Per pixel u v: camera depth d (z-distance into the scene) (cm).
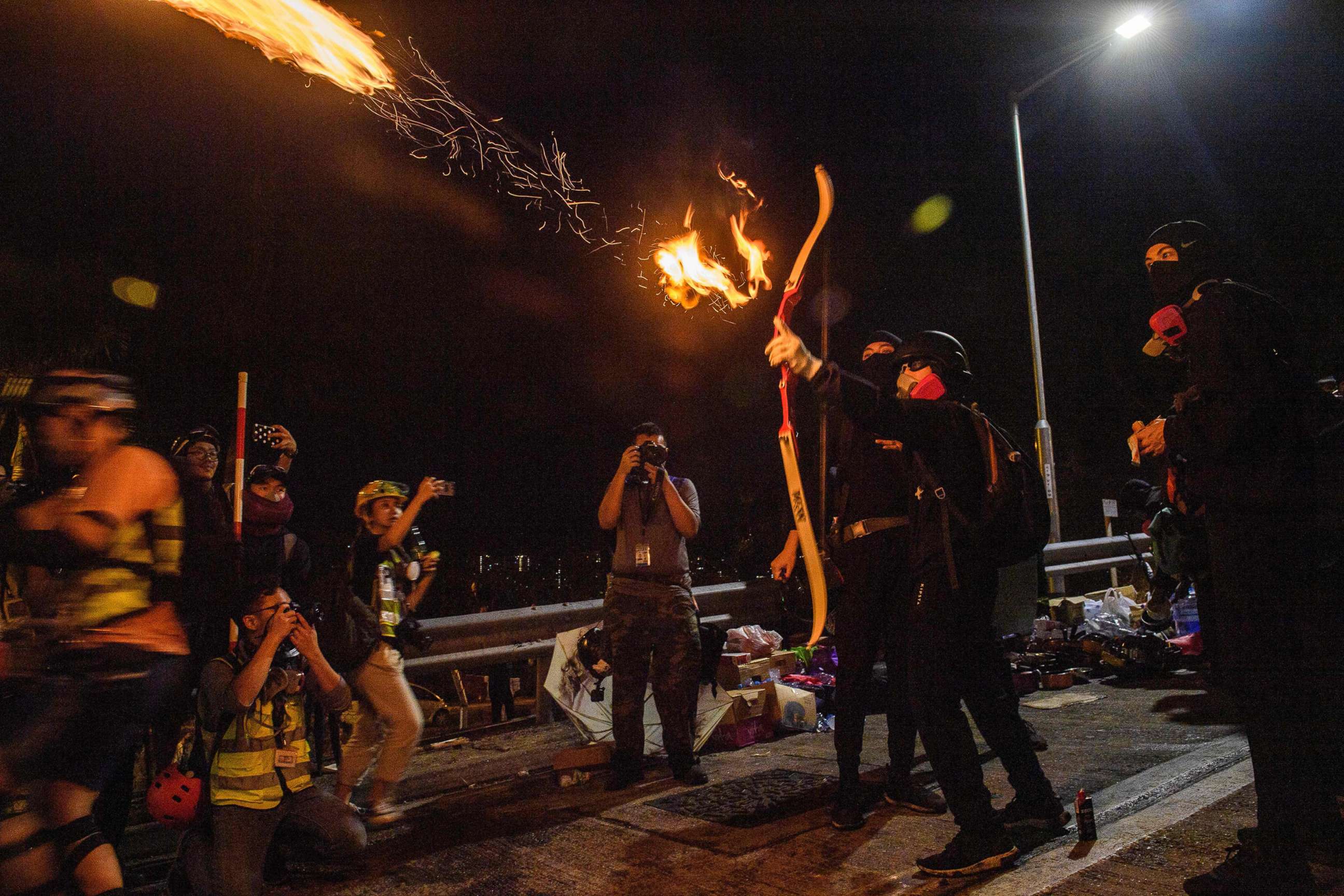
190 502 288
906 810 405
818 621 285
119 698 264
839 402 308
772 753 523
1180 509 345
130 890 365
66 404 271
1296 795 272
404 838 407
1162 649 658
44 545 259
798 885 331
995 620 381
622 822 412
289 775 343
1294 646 277
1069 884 298
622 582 488
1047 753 477
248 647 349
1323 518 285
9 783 256
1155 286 318
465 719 850
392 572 440
